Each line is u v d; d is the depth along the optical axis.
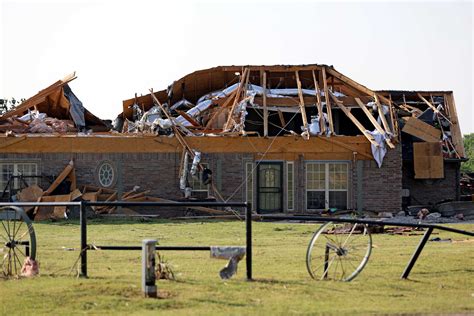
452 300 17.81
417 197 57.66
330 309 16.25
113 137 51.47
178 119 56.97
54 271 21.00
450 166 58.03
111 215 48.34
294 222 46.06
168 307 16.17
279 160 52.22
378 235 36.62
